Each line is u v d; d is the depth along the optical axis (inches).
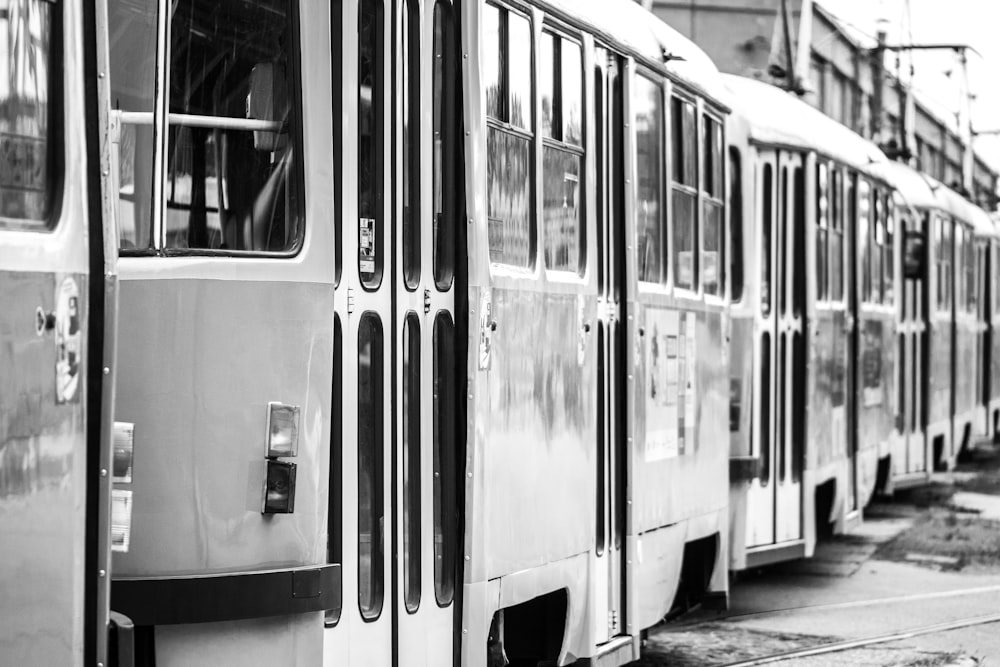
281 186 260.4
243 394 253.6
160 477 250.2
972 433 1248.8
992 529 830.5
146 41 253.8
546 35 355.9
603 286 399.2
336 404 269.1
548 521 353.4
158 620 247.4
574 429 371.2
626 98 411.2
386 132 285.1
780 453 612.7
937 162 2206.0
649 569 426.6
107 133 207.9
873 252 791.1
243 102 258.8
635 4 453.7
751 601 602.5
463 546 306.8
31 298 194.4
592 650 382.3
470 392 307.4
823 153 654.5
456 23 309.4
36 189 197.8
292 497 254.5
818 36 1483.8
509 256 333.4
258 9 260.2
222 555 251.0
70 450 201.5
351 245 271.9
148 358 250.8
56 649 199.2
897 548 757.3
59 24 201.8
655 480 431.2
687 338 464.1
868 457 766.5
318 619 256.8
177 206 254.2
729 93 519.2
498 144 325.7
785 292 619.8
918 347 996.6
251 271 255.3
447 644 305.0
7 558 190.7
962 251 1200.2
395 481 286.8
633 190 411.5
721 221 510.0
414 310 294.2
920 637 526.0
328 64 263.7
